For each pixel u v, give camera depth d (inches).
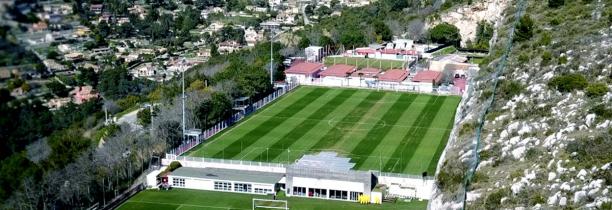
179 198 5644.7
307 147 6658.5
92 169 5462.6
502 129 4854.8
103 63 7249.0
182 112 6889.8
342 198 5664.4
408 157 6348.4
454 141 5344.5
